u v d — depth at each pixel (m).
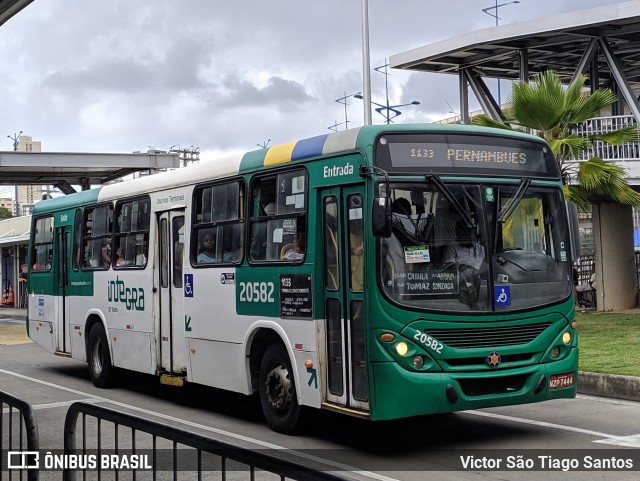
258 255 9.59
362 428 9.41
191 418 10.43
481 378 7.91
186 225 11.17
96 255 13.76
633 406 10.41
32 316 16.33
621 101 26.95
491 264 8.19
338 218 8.30
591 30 21.80
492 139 8.55
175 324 11.45
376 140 8.00
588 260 25.19
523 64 23.16
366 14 20.45
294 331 8.84
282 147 9.38
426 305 7.84
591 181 16.58
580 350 13.78
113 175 34.34
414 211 7.99
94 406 4.89
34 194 105.88
